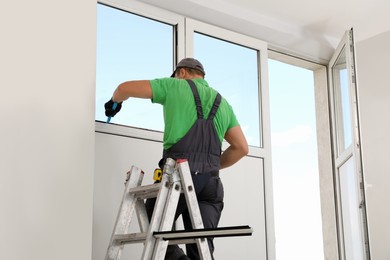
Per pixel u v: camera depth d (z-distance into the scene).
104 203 3.33
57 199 2.19
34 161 2.18
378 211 4.87
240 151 2.80
